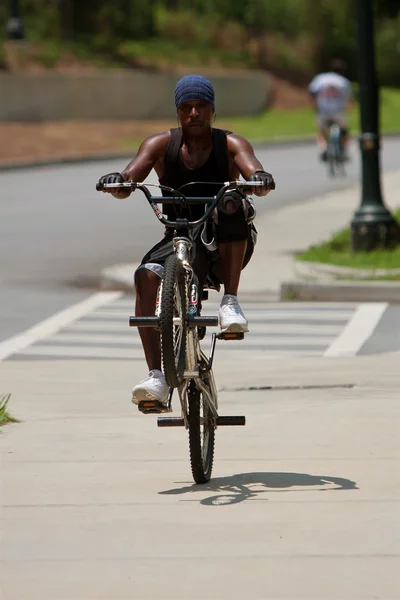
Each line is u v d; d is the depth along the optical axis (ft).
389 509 53.21
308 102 519.19
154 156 57.52
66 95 411.34
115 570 45.88
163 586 44.06
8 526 51.67
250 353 99.14
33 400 80.33
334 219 192.95
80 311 123.85
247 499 55.16
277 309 122.93
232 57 511.81
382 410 74.84
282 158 340.18
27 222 202.59
